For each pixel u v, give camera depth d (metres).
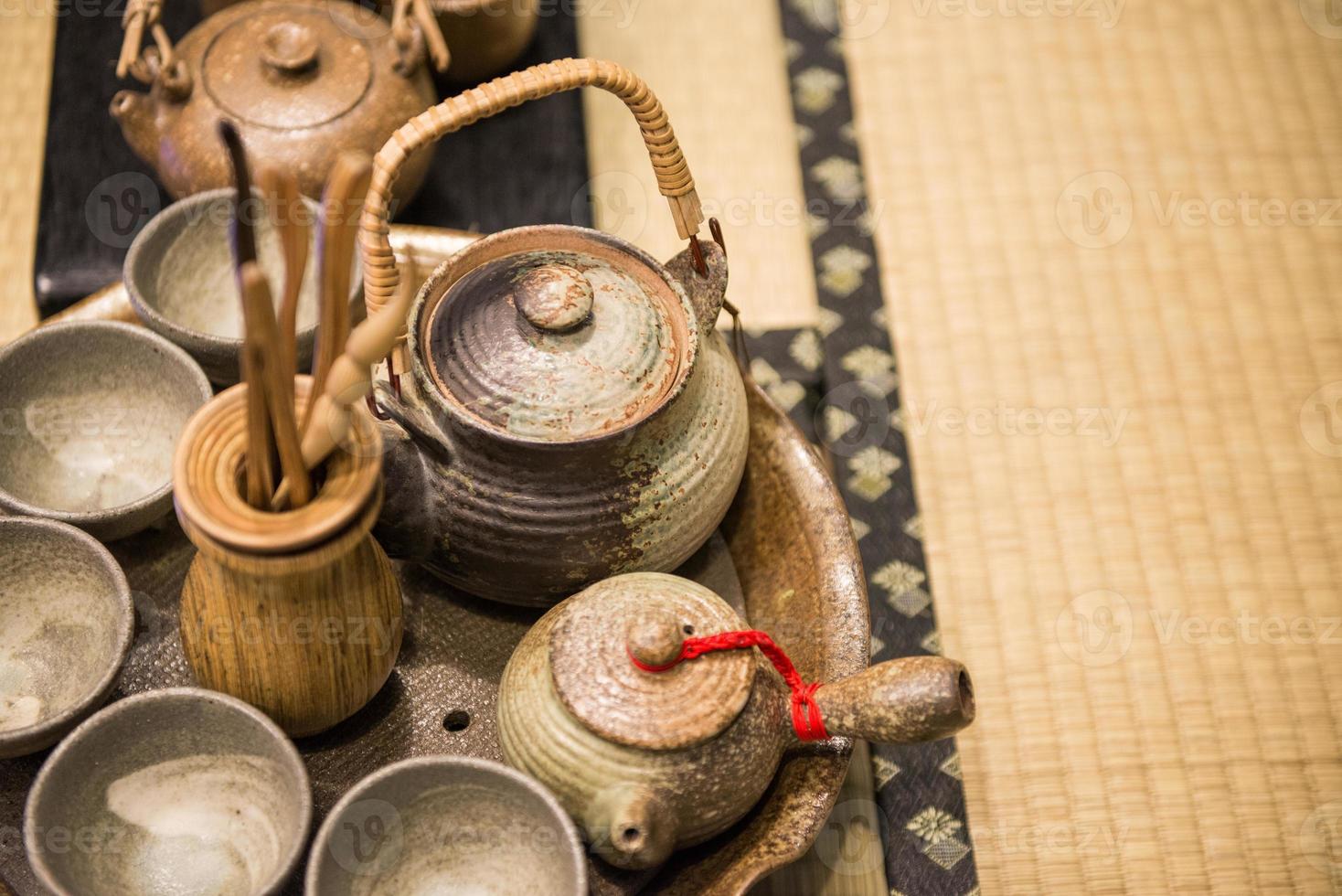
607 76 0.78
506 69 1.11
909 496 1.04
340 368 0.71
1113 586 1.03
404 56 0.98
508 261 0.81
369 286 0.78
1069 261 1.13
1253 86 1.23
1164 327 1.11
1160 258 1.13
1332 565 1.04
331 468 0.74
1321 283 1.13
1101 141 1.19
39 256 1.04
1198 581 1.03
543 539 0.79
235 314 0.90
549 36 1.14
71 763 0.74
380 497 0.75
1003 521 1.05
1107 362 1.10
